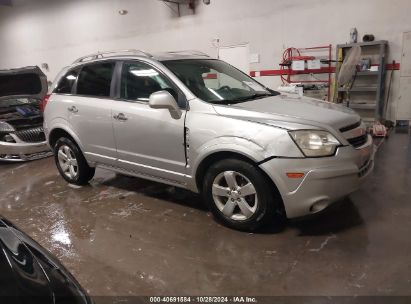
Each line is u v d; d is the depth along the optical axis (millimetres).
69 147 4109
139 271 2430
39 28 12203
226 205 2861
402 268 2260
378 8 6637
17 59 13320
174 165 3111
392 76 6785
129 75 3457
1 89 6312
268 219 2721
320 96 7426
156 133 3143
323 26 7246
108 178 4441
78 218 3324
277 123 2604
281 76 8000
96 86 3740
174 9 9125
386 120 6762
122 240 2865
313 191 2500
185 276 2342
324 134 2551
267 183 2635
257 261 2449
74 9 11078
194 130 2881
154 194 3809
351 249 2512
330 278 2215
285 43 7777
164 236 2885
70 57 11750
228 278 2291
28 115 5840
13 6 12617
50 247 2820
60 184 4355
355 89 6840
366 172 2812
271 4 7738
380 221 2887
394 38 6617
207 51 8930
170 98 2896
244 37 8281
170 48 9516
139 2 9680
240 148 2639
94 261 2584
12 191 4238
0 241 1615
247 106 2895
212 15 8594
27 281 1380
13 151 5375
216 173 2846
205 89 3146
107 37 10617
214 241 2750
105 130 3576
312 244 2613
